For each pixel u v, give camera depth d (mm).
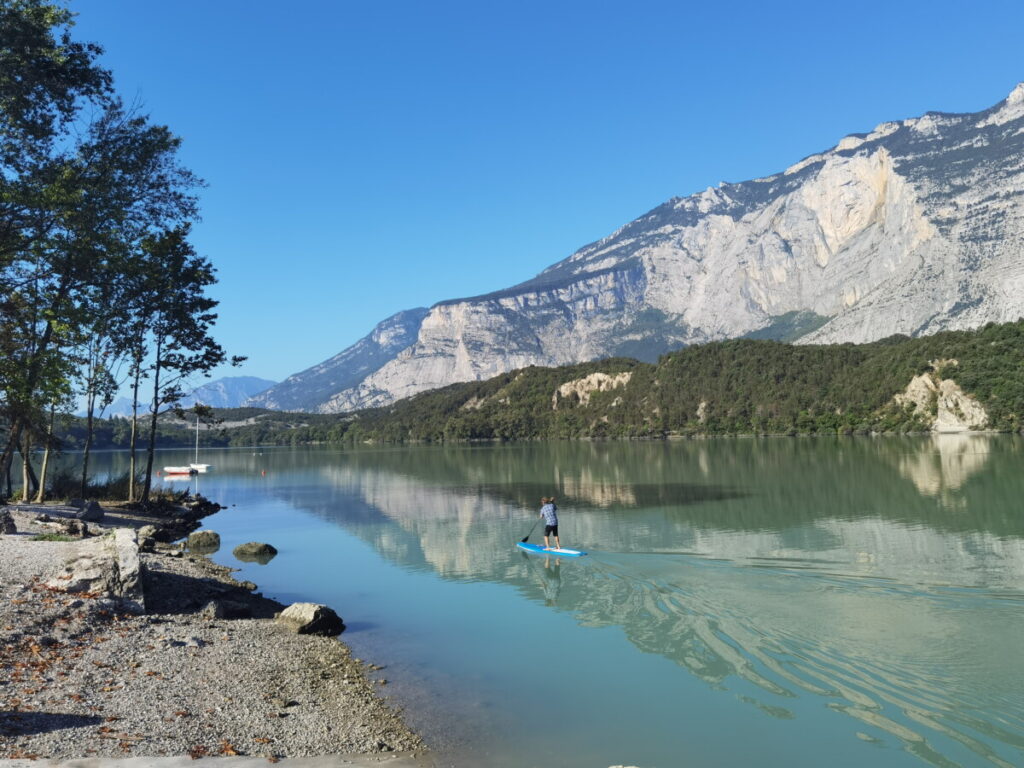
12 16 32281
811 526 39219
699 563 29047
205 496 75562
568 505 54625
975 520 40281
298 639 20328
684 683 16172
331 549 38219
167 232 48438
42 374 36719
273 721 13961
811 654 17562
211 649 18375
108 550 23109
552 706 15141
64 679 14961
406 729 13938
